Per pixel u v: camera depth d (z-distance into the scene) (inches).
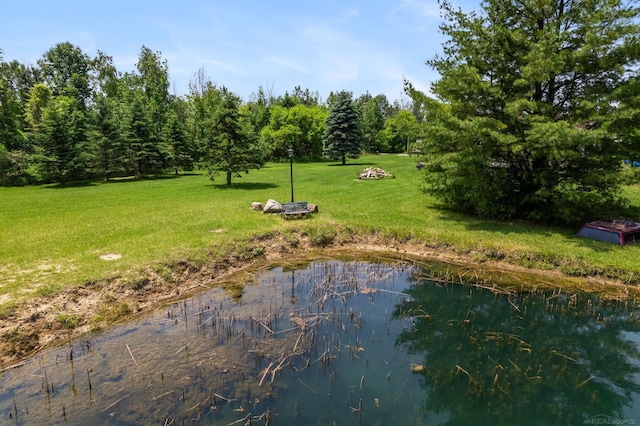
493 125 454.6
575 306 323.0
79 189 925.8
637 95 402.0
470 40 492.4
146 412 189.0
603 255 392.2
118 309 298.0
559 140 399.9
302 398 203.2
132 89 1941.4
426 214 577.9
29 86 2096.5
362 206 636.1
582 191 477.1
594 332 287.0
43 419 184.9
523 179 522.3
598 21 414.6
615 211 515.2
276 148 2063.2
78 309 287.4
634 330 289.3
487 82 486.6
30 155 1147.9
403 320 301.1
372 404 200.8
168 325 281.1
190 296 337.4
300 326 282.2
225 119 891.4
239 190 842.2
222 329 274.7
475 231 484.7
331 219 544.7
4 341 244.5
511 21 496.7
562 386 223.1
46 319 269.1
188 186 929.5
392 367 236.7
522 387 221.5
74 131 1200.8
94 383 212.8
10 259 364.5
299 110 2191.2
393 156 2244.1
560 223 512.1
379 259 446.3
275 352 245.1
